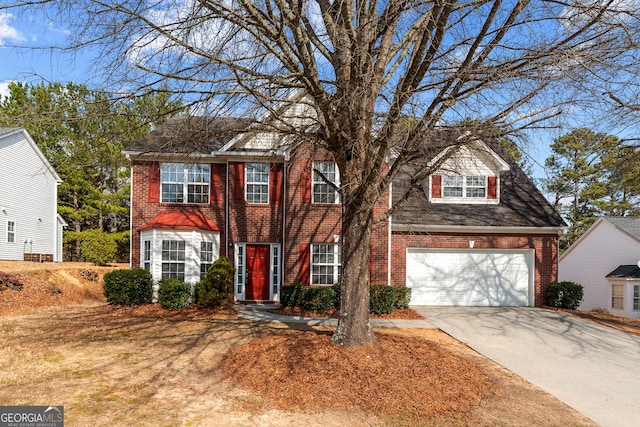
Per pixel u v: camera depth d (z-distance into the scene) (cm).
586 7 660
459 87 732
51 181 2698
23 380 713
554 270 1700
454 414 623
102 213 3162
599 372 864
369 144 805
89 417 580
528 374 836
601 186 3108
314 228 1620
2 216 2258
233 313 1353
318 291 1416
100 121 783
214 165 1670
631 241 2262
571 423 615
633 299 2141
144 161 1536
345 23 720
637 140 1509
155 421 575
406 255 1667
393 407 630
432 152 802
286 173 1625
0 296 1491
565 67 685
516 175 1942
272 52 700
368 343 833
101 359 841
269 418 595
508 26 671
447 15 646
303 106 1241
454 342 1078
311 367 745
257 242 1639
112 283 1437
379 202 1631
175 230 1533
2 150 2256
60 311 1401
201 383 721
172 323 1177
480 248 1684
